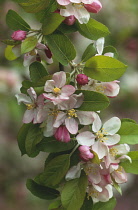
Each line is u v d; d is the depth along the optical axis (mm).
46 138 656
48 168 655
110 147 664
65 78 629
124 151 662
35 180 678
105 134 661
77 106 638
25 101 653
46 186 690
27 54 679
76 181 657
